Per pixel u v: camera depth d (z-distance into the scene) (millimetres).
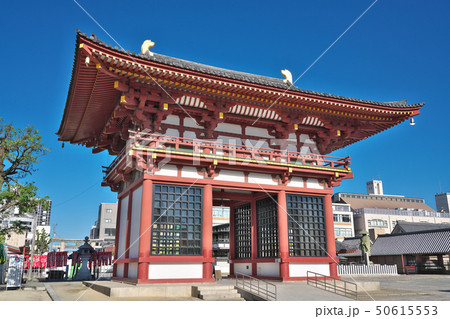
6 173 30297
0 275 33500
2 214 30734
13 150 30297
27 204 30094
